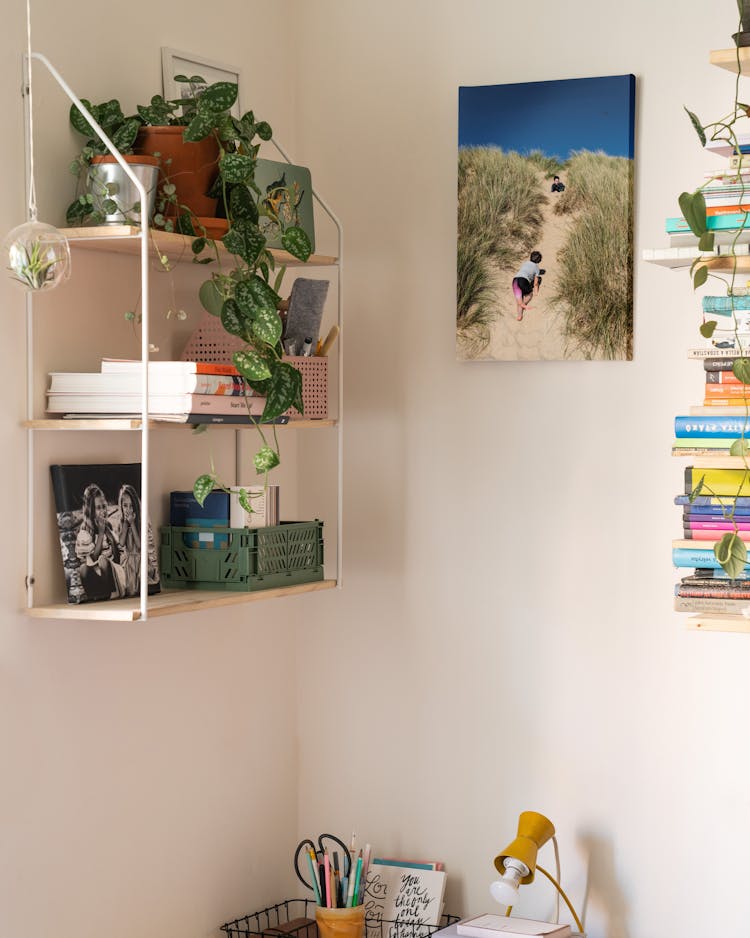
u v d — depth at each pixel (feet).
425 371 9.65
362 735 9.94
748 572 7.07
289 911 10.00
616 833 9.04
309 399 8.80
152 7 8.41
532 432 9.29
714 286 8.70
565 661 9.21
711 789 8.77
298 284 8.69
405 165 9.67
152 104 7.85
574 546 9.17
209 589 8.29
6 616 7.27
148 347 7.17
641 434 8.95
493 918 8.70
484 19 9.36
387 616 9.83
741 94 8.59
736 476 7.17
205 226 7.83
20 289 6.55
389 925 9.39
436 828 9.68
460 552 9.56
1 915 7.25
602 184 8.91
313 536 8.89
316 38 9.94
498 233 9.25
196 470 8.89
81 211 7.49
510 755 9.40
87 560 7.55
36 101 7.42
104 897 8.04
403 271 9.70
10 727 7.30
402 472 9.75
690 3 8.70
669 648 8.87
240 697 9.44
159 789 8.55
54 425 7.25
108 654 8.07
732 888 8.70
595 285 8.96
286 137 9.95
